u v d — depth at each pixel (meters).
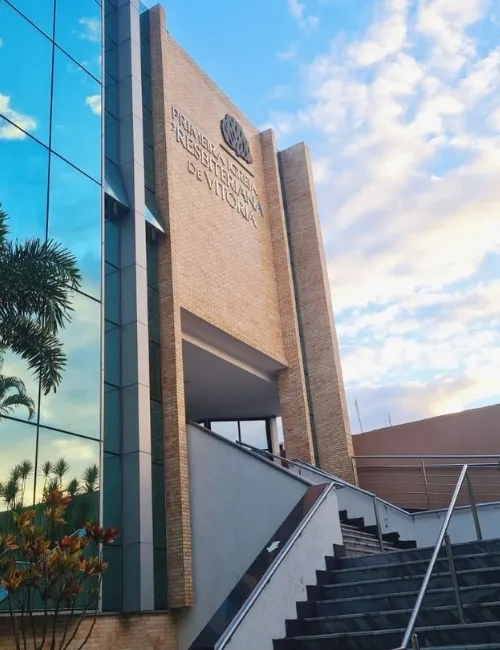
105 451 11.43
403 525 14.05
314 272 21.20
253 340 17.53
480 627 6.51
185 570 11.91
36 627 8.58
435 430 18.19
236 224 18.59
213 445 13.27
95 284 11.59
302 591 8.37
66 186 11.58
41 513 9.02
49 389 9.03
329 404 19.38
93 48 13.48
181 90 17.73
